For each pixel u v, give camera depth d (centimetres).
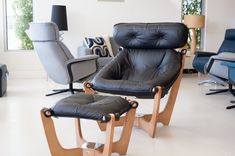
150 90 264
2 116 341
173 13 666
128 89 267
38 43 421
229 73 380
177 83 309
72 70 423
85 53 520
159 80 273
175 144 266
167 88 280
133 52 334
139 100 421
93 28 627
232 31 547
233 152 249
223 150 253
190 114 359
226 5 698
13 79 594
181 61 309
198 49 713
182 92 484
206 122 329
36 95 450
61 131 296
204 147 259
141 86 266
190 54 667
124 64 325
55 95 452
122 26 332
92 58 445
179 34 307
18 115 346
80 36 622
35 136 281
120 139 241
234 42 542
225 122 329
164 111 315
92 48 540
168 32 311
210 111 373
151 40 320
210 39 702
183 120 336
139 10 646
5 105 389
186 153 246
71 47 622
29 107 381
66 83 435
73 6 612
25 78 607
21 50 608
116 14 636
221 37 705
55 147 221
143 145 263
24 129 299
